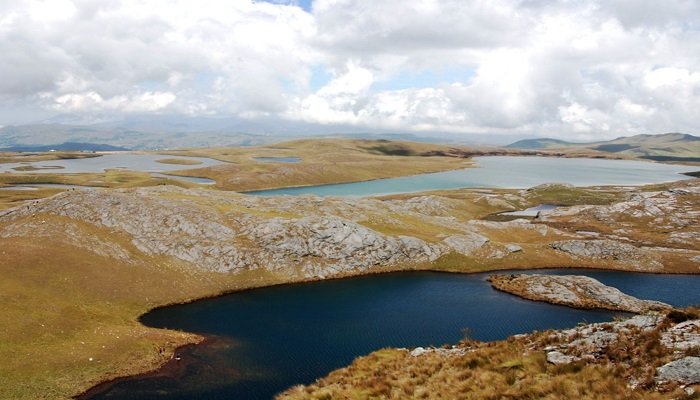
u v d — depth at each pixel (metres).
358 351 60.50
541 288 88.81
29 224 84.31
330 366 55.75
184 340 62.03
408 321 72.19
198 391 48.84
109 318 65.75
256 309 76.25
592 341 27.81
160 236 92.12
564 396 21.30
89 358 53.00
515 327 70.38
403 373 31.41
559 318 75.06
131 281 77.62
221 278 87.38
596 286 88.00
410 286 91.50
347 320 72.06
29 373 48.03
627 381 21.53
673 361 21.70
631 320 29.86
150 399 46.81
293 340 63.75
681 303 88.12
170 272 84.12
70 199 93.94
